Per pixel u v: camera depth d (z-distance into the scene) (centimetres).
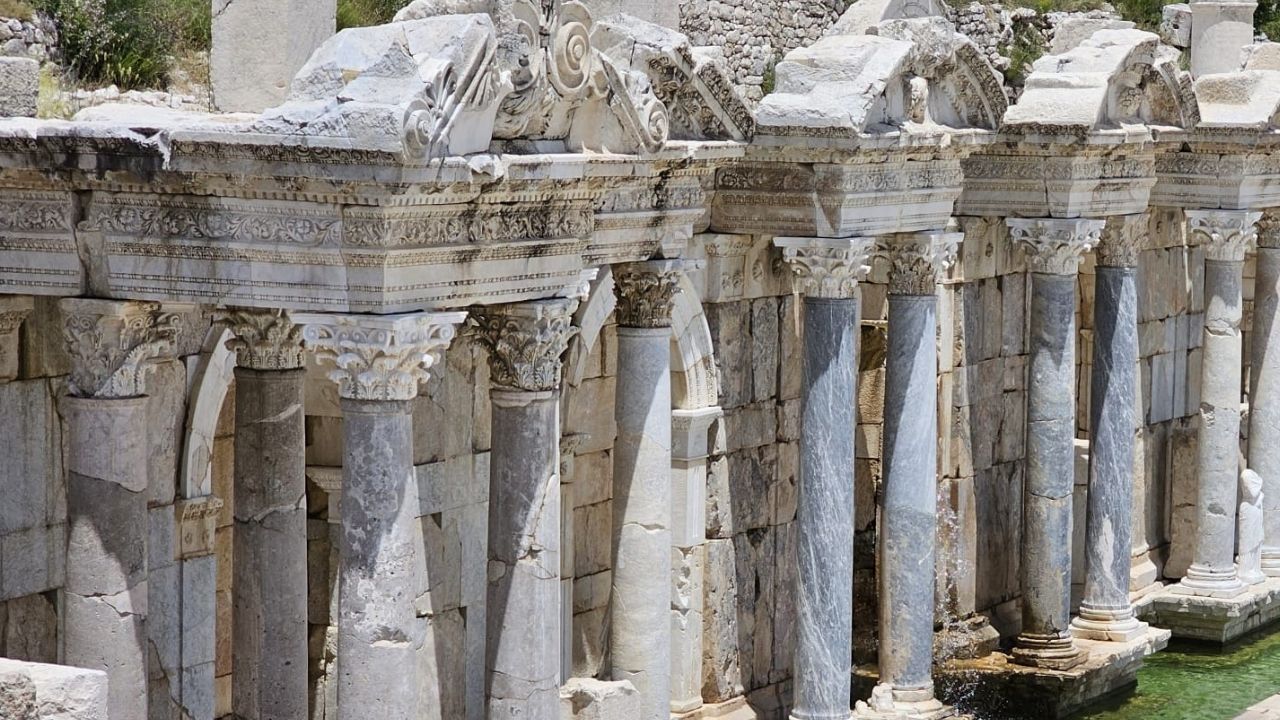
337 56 5109
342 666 5419
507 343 5831
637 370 6781
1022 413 9719
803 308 7406
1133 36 8738
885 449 7938
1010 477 9656
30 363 5803
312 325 5244
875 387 9188
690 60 6425
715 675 7862
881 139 7112
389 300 5200
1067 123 8394
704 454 7712
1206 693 9369
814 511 7456
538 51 5578
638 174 6038
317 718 7000
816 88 7081
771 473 8138
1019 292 9612
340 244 5159
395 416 5328
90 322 5462
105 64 7038
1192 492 10875
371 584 5356
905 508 7894
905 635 7944
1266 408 10656
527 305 5769
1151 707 9112
